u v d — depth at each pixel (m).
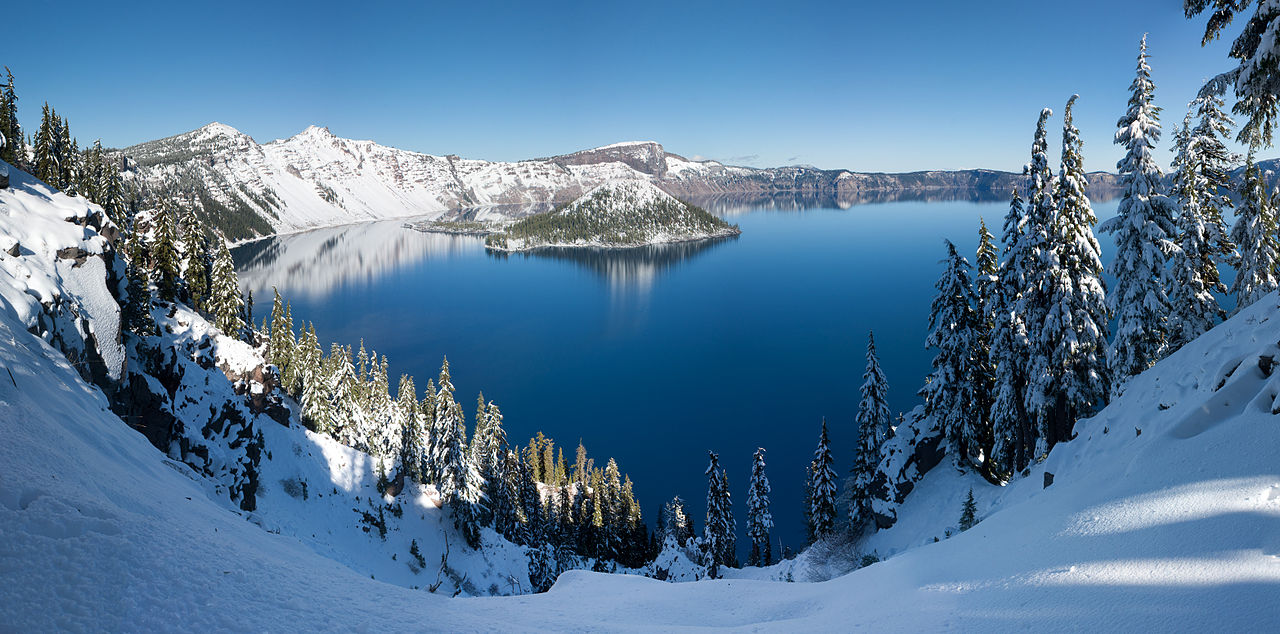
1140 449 10.66
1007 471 33.25
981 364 34.53
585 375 185.62
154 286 48.06
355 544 48.25
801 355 197.25
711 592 13.82
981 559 10.08
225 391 43.16
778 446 129.75
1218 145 29.89
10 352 13.95
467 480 61.56
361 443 64.19
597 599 13.52
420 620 7.52
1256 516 7.13
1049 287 28.34
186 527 8.59
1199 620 6.07
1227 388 10.45
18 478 7.33
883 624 8.85
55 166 75.88
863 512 37.66
